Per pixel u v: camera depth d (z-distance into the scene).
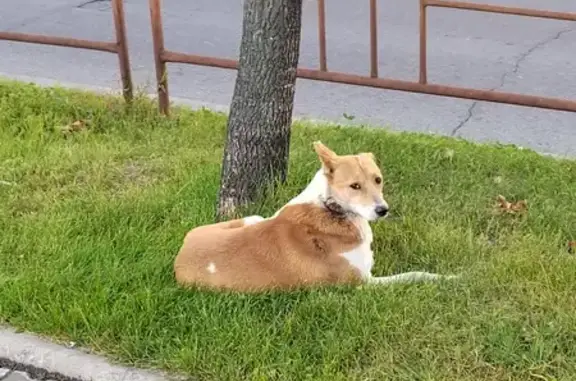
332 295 6.09
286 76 6.64
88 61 9.17
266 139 6.68
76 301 6.17
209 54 9.12
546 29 9.23
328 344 5.89
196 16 10.02
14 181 7.20
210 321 6.02
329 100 8.43
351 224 6.18
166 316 6.10
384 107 8.31
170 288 6.20
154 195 6.92
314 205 6.20
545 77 8.52
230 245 6.18
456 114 8.20
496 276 6.21
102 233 6.65
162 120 7.87
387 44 9.12
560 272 6.21
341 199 6.14
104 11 10.41
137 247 6.51
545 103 7.02
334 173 6.16
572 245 6.47
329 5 10.12
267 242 6.16
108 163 7.34
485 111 8.23
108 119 7.87
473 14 9.59
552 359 5.80
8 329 6.12
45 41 7.89
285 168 6.82
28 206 6.94
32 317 6.14
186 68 8.95
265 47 6.56
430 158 7.23
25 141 7.61
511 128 8.02
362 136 7.48
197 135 7.68
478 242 6.50
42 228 6.67
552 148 7.76
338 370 5.82
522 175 7.10
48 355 6.00
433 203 6.80
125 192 7.02
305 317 6.03
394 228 6.58
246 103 6.64
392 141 7.42
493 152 7.34
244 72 6.62
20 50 9.40
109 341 6.01
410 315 6.01
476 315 6.02
